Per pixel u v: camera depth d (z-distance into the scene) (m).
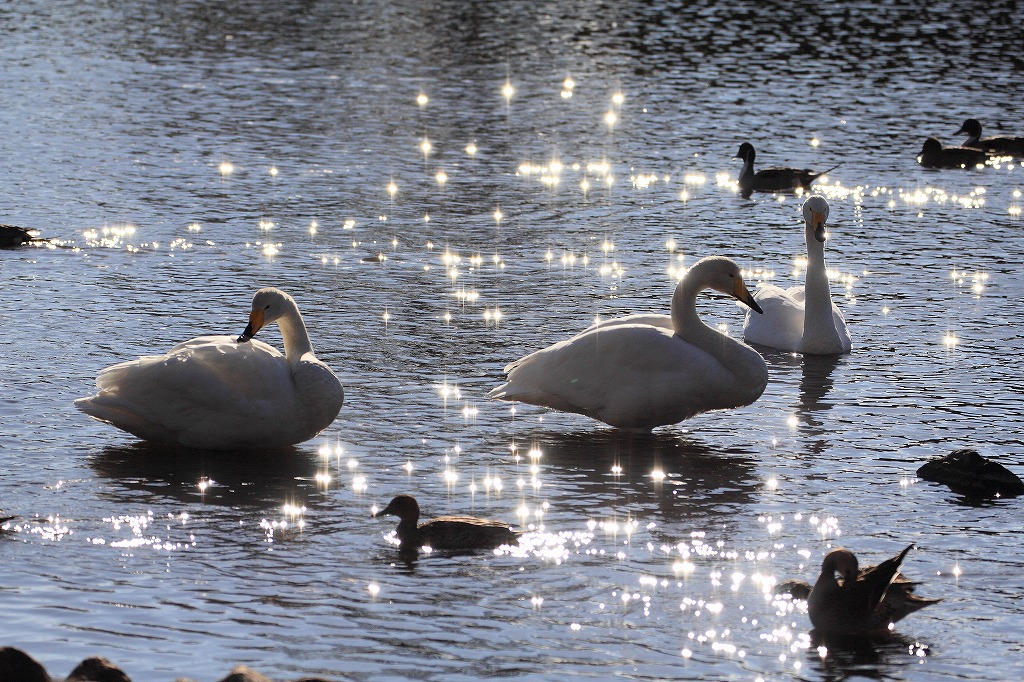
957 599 12.26
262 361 15.89
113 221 27.08
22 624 11.45
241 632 11.43
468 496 14.72
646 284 23.78
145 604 11.91
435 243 26.31
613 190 31.33
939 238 27.50
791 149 35.78
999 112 40.25
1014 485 14.89
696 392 16.55
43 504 14.18
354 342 20.05
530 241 26.70
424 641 11.34
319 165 32.66
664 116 39.09
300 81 42.69
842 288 23.78
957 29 52.41
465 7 57.44
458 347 19.95
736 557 13.18
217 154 33.38
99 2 57.28
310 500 14.53
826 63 46.44
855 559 11.66
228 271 23.84
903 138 37.34
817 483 15.15
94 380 17.78
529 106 40.03
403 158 33.66
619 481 15.22
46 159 32.19
